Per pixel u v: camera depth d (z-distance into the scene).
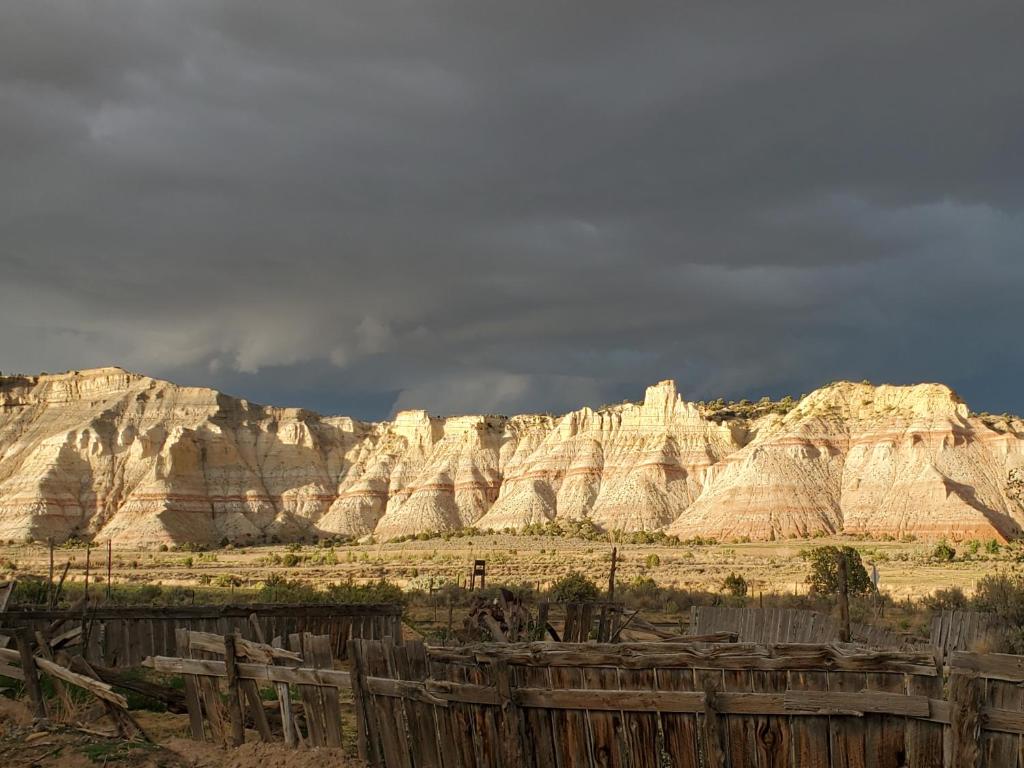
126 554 126.69
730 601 47.56
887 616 42.00
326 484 181.50
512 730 10.32
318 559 106.12
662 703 9.72
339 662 22.44
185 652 13.59
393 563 96.81
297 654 12.37
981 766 8.33
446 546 127.75
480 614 20.30
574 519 149.88
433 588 58.53
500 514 159.00
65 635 15.52
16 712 14.16
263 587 55.88
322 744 12.12
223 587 60.19
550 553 107.88
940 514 119.56
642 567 84.56
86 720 14.09
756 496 132.62
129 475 169.50
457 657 11.25
